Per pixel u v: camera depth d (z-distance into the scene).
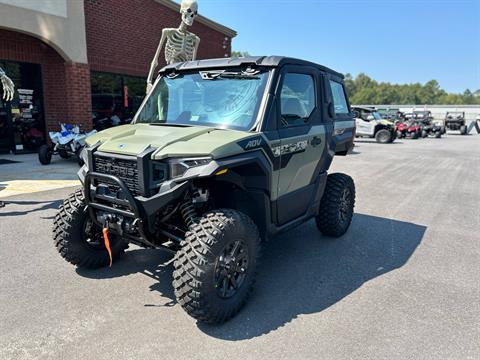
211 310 3.09
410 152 18.53
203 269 3.02
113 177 3.23
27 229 5.41
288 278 4.18
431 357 2.88
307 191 4.58
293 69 4.13
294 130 4.08
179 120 3.99
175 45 10.73
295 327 3.24
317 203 4.90
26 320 3.23
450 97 153.88
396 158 15.80
